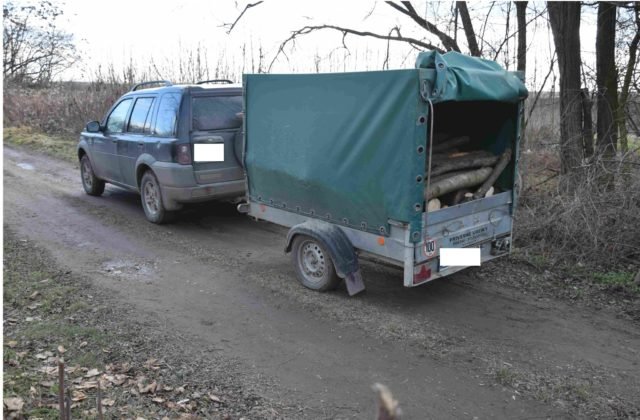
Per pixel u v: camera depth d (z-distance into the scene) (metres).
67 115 18.44
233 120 7.79
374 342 4.50
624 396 3.73
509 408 3.59
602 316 5.04
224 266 6.40
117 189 10.97
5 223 8.13
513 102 5.16
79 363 4.07
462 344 4.47
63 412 2.44
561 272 6.06
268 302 5.33
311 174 5.43
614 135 7.45
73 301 5.27
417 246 4.68
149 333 4.63
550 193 7.35
